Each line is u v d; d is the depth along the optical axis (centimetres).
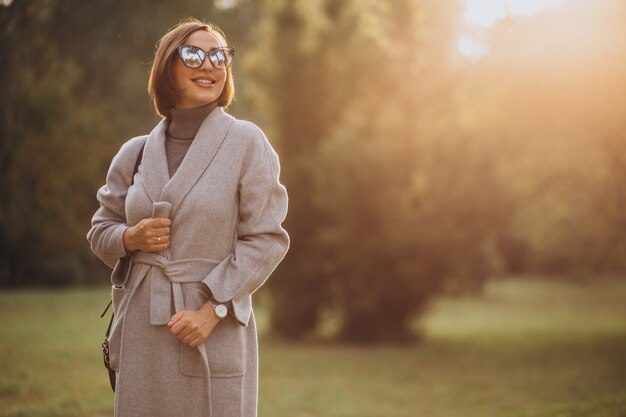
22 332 1268
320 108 1447
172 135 268
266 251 256
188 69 261
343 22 1415
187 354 250
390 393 855
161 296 252
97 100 2442
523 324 1895
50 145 2028
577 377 923
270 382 924
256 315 2072
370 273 1346
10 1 1506
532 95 1170
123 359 256
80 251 2566
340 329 1457
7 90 1820
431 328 1811
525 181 1475
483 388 892
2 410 630
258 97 1555
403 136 1318
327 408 744
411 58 1386
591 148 1269
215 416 252
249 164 260
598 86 1084
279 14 1466
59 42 2064
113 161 278
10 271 2583
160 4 2136
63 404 660
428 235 1290
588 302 2642
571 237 1736
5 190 2036
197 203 252
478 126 1352
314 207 1388
